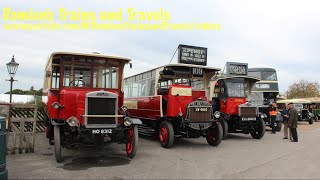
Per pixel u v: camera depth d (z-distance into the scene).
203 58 21.75
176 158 9.88
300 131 21.55
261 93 23.69
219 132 12.55
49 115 10.17
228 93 15.87
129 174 7.59
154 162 9.16
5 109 10.09
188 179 7.17
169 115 12.51
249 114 15.59
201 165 8.79
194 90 14.27
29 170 7.89
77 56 10.15
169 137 11.88
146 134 15.09
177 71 13.78
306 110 31.14
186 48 21.12
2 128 6.45
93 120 9.14
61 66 10.00
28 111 14.28
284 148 12.41
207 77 14.82
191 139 15.03
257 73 24.25
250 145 13.27
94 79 10.31
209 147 12.48
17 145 10.48
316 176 7.57
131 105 17.06
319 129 23.48
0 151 6.36
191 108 12.22
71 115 9.54
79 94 9.42
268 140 15.31
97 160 9.34
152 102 14.04
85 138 9.20
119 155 10.21
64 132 9.39
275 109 19.69
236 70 20.34
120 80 10.65
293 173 7.87
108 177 7.27
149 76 14.73
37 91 27.00
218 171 8.02
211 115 12.59
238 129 15.84
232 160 9.62
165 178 7.23
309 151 11.64
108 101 9.33
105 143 9.57
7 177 6.69
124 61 10.70
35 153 10.25
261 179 7.21
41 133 15.59
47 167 8.29
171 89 12.60
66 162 8.98
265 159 9.84
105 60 10.48
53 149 11.01
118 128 9.38
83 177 7.24
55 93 10.15
